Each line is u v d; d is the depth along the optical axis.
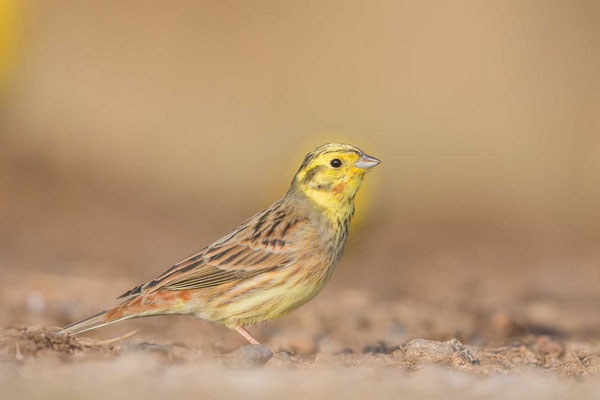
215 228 17.28
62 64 24.14
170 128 23.00
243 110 23.97
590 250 16.44
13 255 13.73
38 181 19.31
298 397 5.19
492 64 24.30
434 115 23.33
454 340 7.23
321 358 6.91
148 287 7.41
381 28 25.09
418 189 20.52
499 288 12.88
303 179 7.92
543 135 22.44
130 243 15.34
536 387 5.64
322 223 7.81
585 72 23.84
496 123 22.97
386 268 14.53
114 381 5.44
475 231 18.06
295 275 7.66
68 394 5.09
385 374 6.09
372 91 24.22
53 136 21.41
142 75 24.62
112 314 7.31
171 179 20.61
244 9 25.81
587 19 24.39
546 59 24.23
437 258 15.57
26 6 19.25
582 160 21.75
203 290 7.50
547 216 19.16
